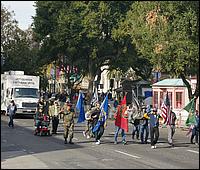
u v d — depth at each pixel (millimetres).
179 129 36625
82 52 60656
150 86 61938
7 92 46125
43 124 27188
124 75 70062
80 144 22656
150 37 33594
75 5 56781
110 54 61000
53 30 58938
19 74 45969
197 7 31953
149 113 23719
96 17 55438
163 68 34000
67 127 22719
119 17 56312
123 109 23391
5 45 71250
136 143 23922
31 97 44844
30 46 75375
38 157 17281
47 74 91625
